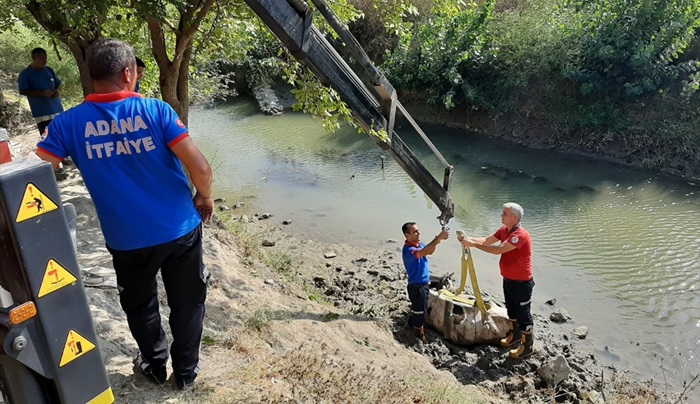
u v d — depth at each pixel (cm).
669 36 1256
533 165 1323
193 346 359
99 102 292
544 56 1409
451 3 858
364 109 535
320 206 1138
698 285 826
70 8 523
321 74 487
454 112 1608
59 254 192
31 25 890
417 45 1653
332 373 461
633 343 723
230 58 837
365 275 880
